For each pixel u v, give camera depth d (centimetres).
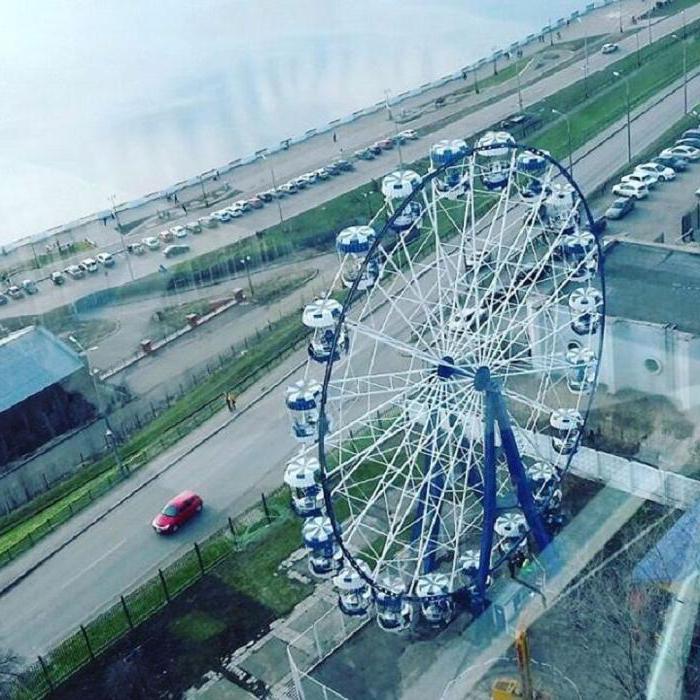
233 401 7606
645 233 8881
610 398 6384
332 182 11938
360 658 4975
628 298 6594
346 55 18700
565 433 5859
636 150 10788
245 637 5369
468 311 5538
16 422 7750
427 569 5438
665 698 4088
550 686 4325
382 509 6131
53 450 7781
